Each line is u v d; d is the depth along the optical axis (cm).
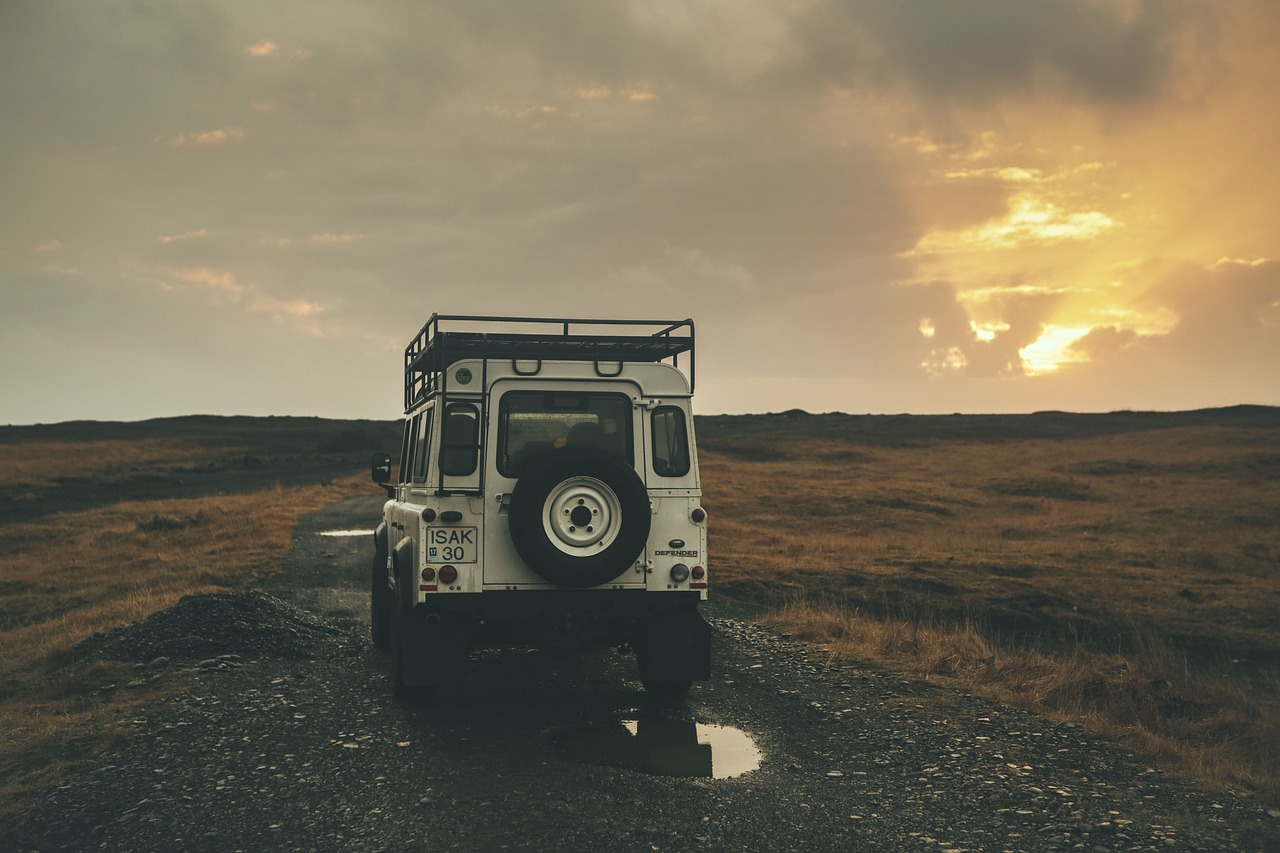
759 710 791
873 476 5478
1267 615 1923
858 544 2803
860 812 547
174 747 664
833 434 8550
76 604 1625
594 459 750
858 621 1267
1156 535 3303
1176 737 816
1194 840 510
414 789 574
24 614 1600
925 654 1027
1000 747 688
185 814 537
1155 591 2164
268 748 662
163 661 934
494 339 820
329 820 525
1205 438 6825
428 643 773
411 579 781
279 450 8150
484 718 752
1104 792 591
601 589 777
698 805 552
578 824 516
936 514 3956
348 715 755
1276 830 527
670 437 802
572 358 845
